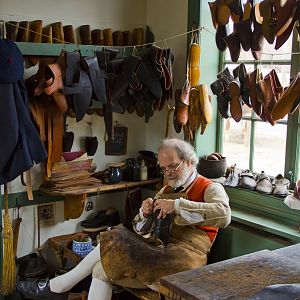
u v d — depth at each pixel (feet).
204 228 8.65
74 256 10.07
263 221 9.00
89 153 11.10
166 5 11.14
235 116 9.37
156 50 9.90
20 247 10.68
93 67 9.34
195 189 8.81
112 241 8.43
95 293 8.64
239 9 8.62
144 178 11.27
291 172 9.33
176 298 5.18
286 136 9.39
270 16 7.87
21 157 8.80
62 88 9.03
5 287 9.83
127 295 9.78
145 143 12.11
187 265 8.08
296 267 5.71
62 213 11.16
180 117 10.02
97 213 11.64
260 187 9.43
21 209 10.56
